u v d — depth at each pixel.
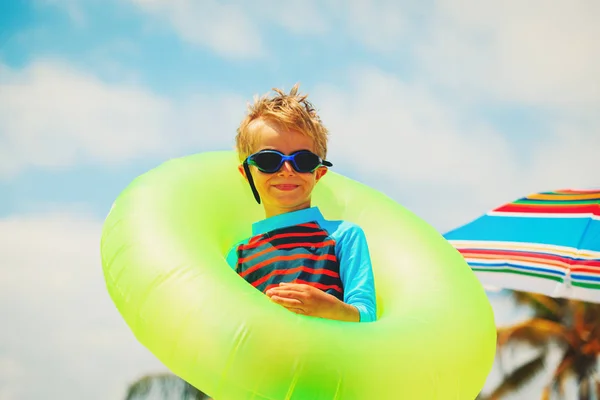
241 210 2.85
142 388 15.90
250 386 1.85
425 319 2.20
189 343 1.94
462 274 2.60
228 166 2.97
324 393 1.83
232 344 1.87
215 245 2.42
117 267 2.21
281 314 1.94
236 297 1.98
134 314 2.08
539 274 6.47
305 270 2.35
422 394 1.95
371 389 1.88
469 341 2.19
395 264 2.67
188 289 2.02
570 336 14.46
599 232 6.68
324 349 1.88
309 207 2.59
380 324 2.09
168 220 2.35
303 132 2.48
